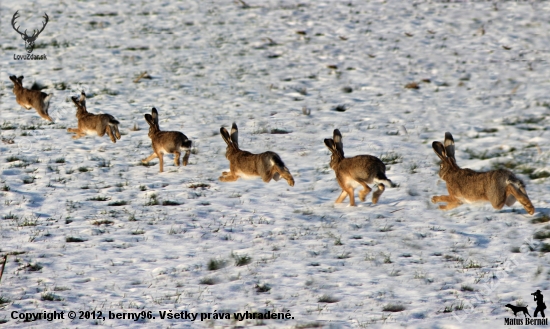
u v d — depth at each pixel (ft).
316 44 248.11
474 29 265.13
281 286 67.21
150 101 176.14
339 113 163.02
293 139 138.82
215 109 167.43
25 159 123.03
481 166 114.52
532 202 91.97
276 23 281.13
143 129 148.66
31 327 58.03
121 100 177.27
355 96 181.37
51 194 102.73
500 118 153.58
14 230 86.28
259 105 171.94
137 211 94.68
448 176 88.48
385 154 125.39
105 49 240.53
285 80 200.54
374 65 218.18
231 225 88.22
